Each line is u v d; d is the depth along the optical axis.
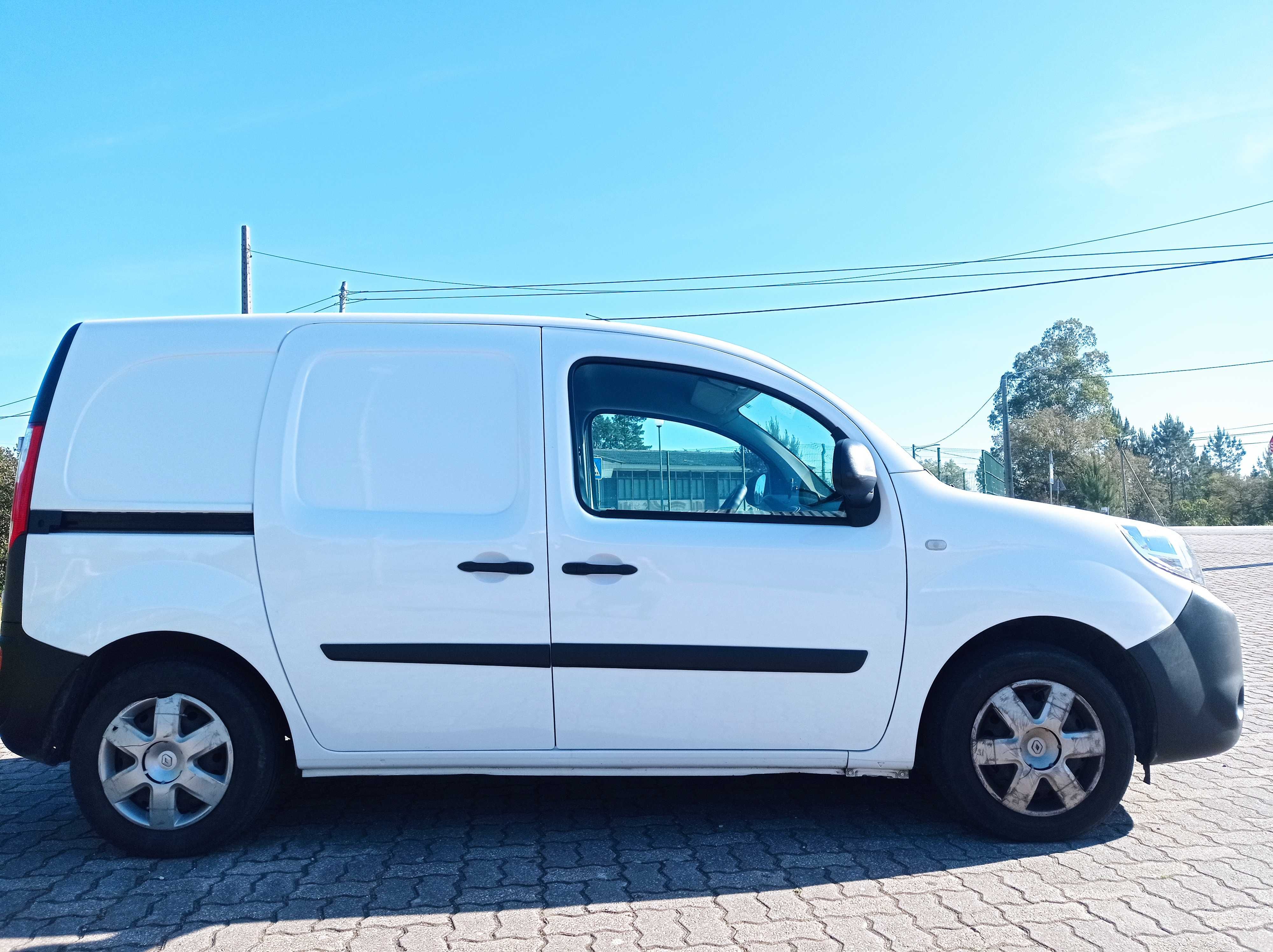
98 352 3.85
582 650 3.68
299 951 2.93
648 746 3.72
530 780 4.77
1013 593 3.76
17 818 4.24
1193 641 3.83
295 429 3.78
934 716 3.85
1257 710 6.25
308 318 3.94
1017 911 3.20
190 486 3.72
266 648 3.65
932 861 3.65
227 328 3.90
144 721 3.71
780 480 3.90
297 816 4.21
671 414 3.91
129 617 3.62
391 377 3.85
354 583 3.67
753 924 3.12
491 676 3.69
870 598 3.75
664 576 3.70
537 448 3.79
